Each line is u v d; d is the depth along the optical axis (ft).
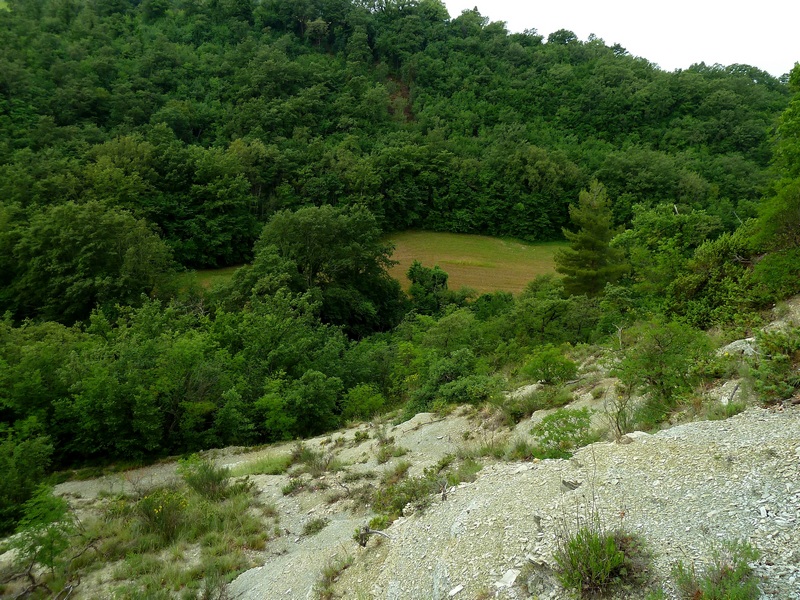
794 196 36.22
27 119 201.36
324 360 71.20
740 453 15.26
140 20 322.55
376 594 16.21
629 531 13.29
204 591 22.41
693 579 11.18
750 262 41.96
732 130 254.88
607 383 34.27
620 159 222.48
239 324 72.59
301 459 39.96
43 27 282.15
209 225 172.96
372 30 370.53
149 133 203.41
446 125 285.43
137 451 48.34
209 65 291.17
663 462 16.15
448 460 29.58
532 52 361.92
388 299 145.28
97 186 156.04
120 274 107.65
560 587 12.38
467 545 15.66
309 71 297.74
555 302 70.69
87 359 53.26
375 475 32.50
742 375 22.16
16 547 25.80
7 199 141.38
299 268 130.31
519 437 30.37
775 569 10.79
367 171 213.05
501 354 61.16
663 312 45.24
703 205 188.55
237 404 53.36
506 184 230.27
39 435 44.45
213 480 35.65
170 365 52.31
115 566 26.40
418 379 61.05
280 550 25.58
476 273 183.93
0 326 62.95
